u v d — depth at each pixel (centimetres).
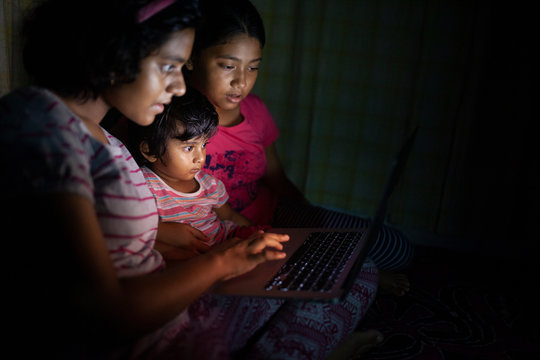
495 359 147
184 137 129
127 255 92
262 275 111
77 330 76
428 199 239
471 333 161
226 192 156
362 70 231
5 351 83
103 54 83
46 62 87
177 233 131
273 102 245
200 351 86
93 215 78
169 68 92
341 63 233
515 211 227
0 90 211
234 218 161
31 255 74
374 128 239
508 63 209
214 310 102
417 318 170
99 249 77
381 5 221
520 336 161
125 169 94
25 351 83
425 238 245
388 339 155
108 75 86
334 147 247
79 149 80
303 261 119
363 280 127
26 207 72
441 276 206
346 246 130
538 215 223
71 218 74
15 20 197
